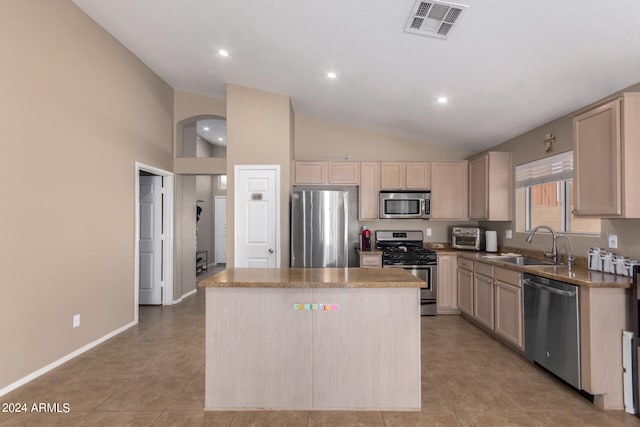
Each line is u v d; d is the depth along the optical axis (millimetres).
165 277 4844
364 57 2936
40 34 2652
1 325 2344
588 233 2965
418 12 2164
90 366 2811
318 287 2135
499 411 2152
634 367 2125
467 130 4160
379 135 5141
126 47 3758
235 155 4367
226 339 2180
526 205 3932
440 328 3832
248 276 2344
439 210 4734
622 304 2199
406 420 2055
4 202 2369
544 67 2467
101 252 3367
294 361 2174
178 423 2020
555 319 2494
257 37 3027
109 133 3492
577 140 2543
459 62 2670
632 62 2189
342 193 4230
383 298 2174
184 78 4473
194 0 2668
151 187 4852
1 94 2346
